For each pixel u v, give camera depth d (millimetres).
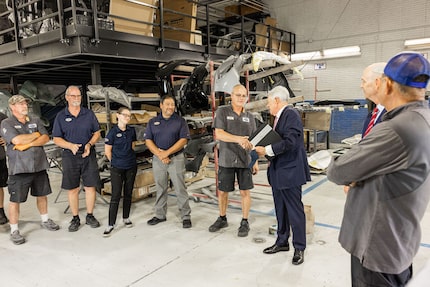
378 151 1156
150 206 4434
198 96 4254
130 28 4395
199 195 4488
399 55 1206
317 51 8945
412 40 7707
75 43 3791
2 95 5906
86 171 3604
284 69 4297
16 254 3068
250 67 3877
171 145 3570
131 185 3660
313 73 9641
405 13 8172
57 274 2688
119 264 2826
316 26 9516
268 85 5277
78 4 4348
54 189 5504
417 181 1148
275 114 2662
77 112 3518
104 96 4102
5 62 4816
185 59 5090
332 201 4434
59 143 3439
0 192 3863
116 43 4145
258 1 10094
